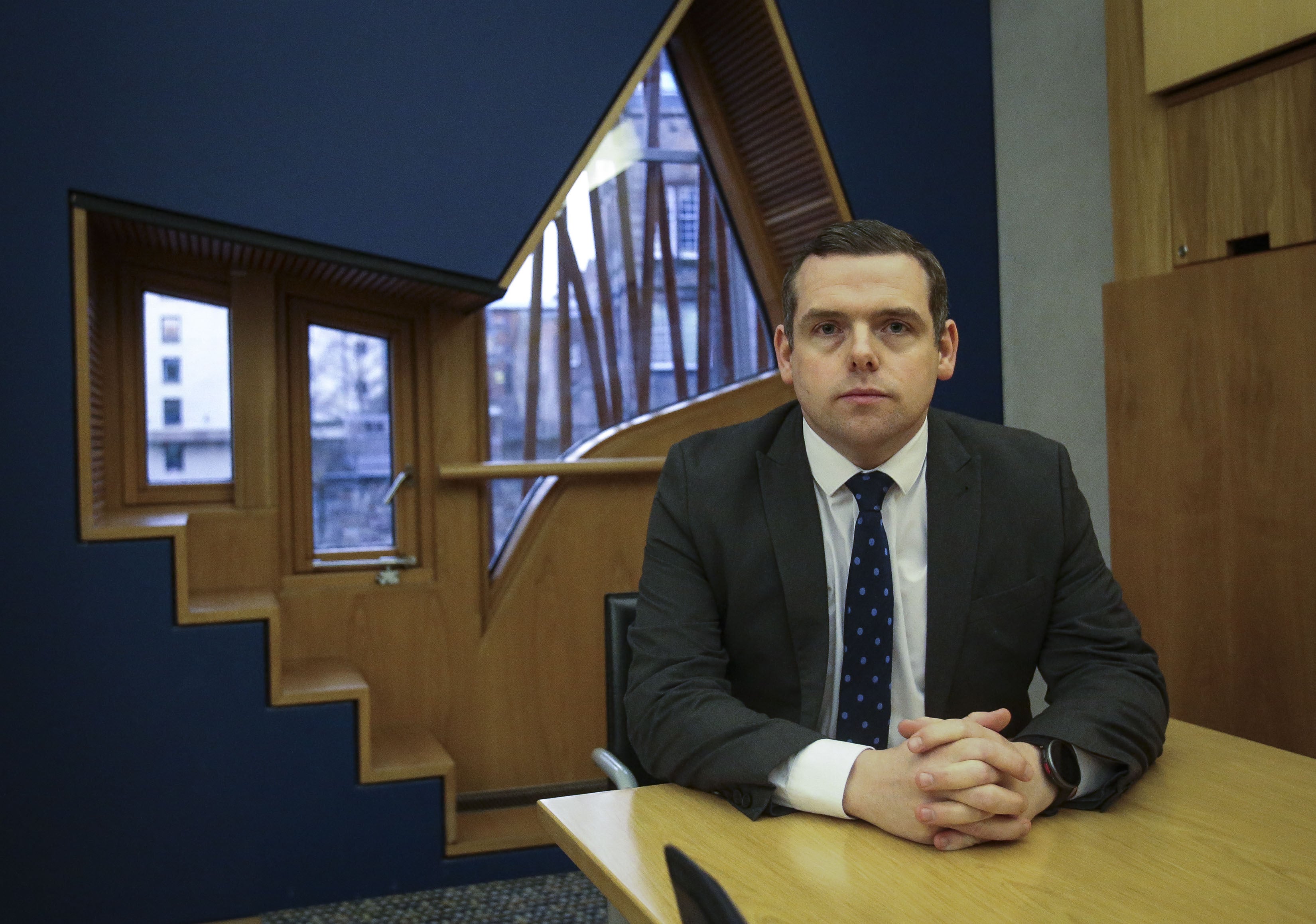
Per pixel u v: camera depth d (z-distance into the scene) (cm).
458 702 313
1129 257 263
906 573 145
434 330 312
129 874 252
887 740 138
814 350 127
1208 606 235
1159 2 247
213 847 258
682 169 346
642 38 300
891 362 125
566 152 293
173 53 258
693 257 348
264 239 266
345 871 268
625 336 337
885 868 99
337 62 271
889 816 107
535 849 285
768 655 144
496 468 304
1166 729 132
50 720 247
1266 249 241
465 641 314
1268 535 221
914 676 145
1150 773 127
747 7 317
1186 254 248
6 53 246
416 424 316
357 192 273
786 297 133
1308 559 213
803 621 141
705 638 142
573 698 324
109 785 251
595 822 113
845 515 145
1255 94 229
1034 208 338
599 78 296
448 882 277
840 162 329
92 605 250
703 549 146
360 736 269
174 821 255
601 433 334
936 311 130
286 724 263
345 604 304
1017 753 107
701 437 159
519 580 320
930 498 143
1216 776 125
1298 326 214
